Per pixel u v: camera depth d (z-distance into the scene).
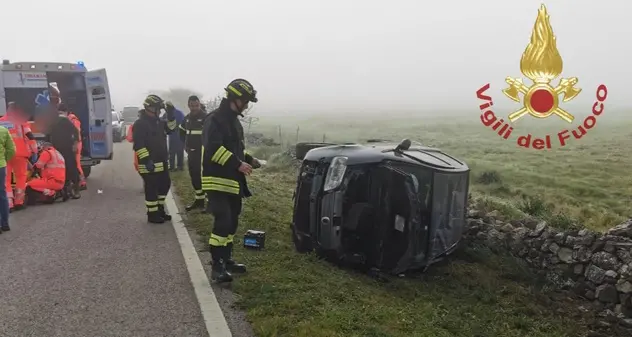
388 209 5.92
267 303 4.48
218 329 4.04
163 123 7.71
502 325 5.21
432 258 6.48
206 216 7.77
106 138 12.30
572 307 6.30
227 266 5.22
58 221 7.59
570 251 7.04
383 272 6.00
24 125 8.35
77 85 11.98
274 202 9.32
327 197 6.06
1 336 3.84
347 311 4.45
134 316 4.25
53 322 4.11
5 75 10.73
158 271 5.37
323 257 6.12
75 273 5.26
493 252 7.55
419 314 4.87
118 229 7.12
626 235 6.82
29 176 8.84
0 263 5.55
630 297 6.22
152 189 7.43
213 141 4.95
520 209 10.90
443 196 6.54
